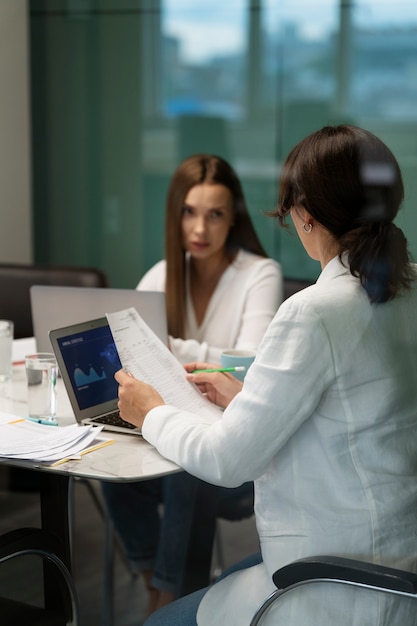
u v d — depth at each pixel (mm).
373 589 1335
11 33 4062
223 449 1456
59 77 4148
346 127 1505
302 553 1429
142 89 3992
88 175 4172
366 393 1419
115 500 2455
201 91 3871
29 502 3305
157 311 2158
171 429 1618
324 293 1438
